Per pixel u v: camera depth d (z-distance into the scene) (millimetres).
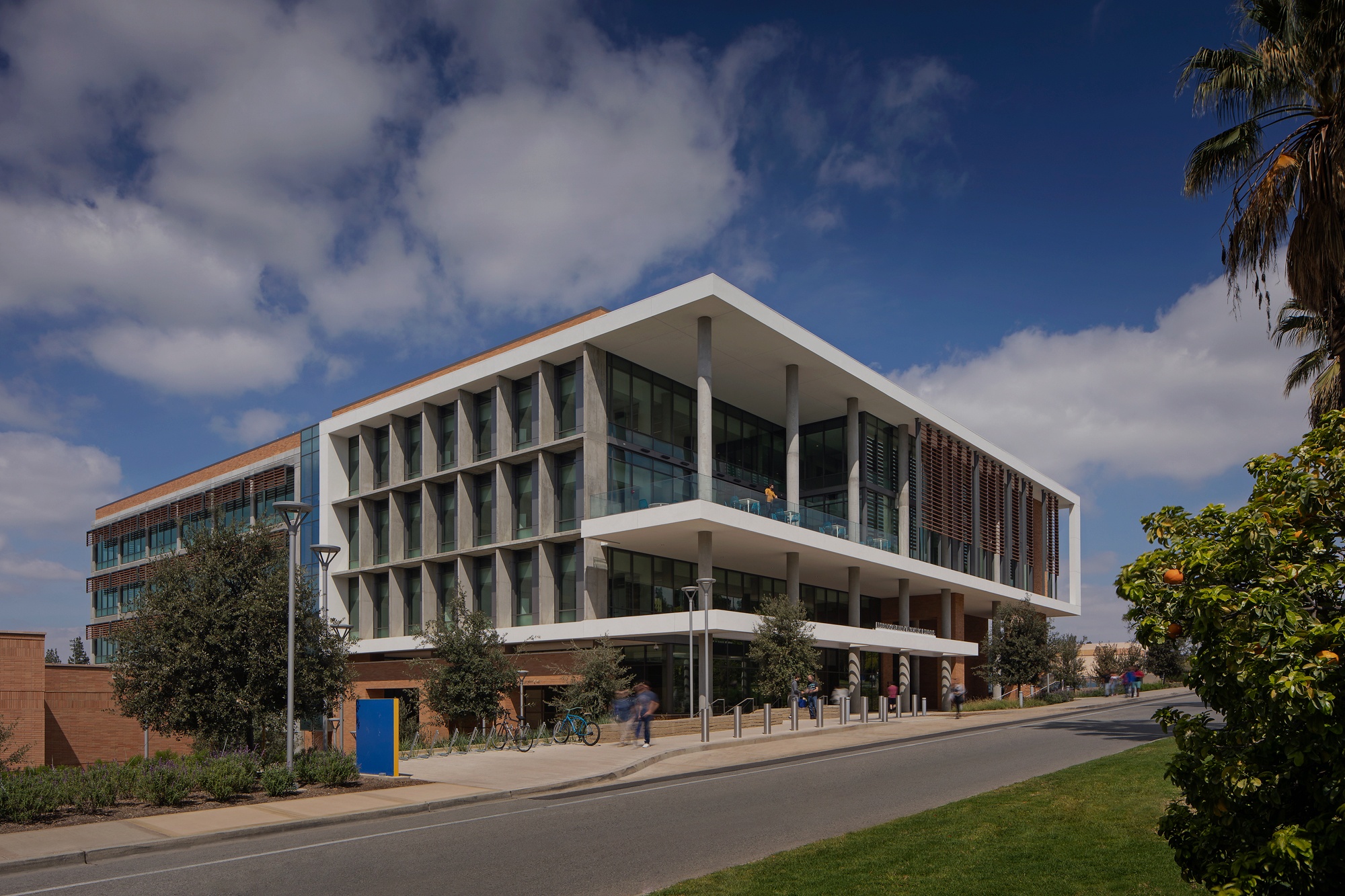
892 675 50344
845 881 8000
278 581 18750
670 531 34312
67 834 12117
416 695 38375
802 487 48000
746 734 27000
